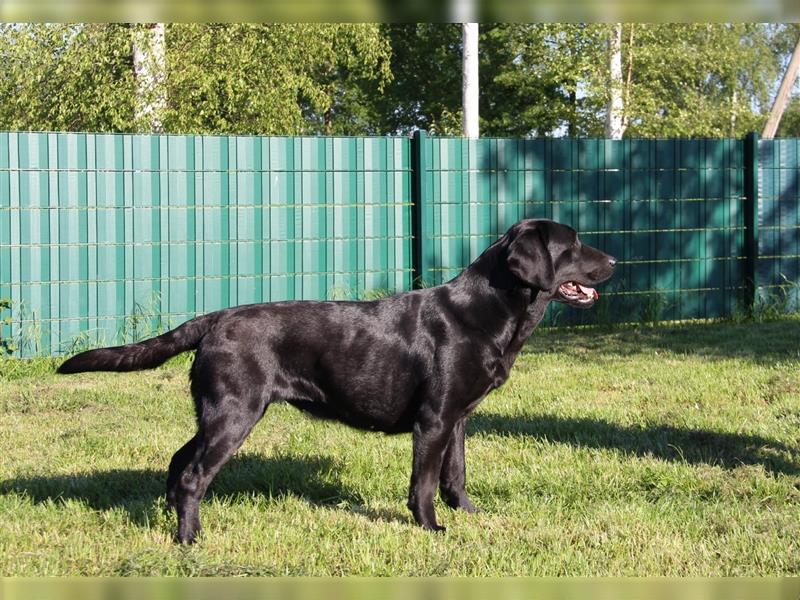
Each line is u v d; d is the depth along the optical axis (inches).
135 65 592.7
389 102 1343.5
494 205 518.3
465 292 214.8
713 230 557.0
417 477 209.3
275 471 247.8
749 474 244.7
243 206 472.7
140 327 456.1
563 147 528.4
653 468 249.3
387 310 215.0
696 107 995.3
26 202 435.5
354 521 212.1
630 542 195.9
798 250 572.7
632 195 542.3
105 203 448.8
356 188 492.4
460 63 1293.1
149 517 213.5
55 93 609.3
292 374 210.1
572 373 398.3
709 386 363.6
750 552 190.5
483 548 193.9
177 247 462.6
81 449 279.3
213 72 614.9
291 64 683.4
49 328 442.6
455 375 208.5
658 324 543.5
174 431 302.5
